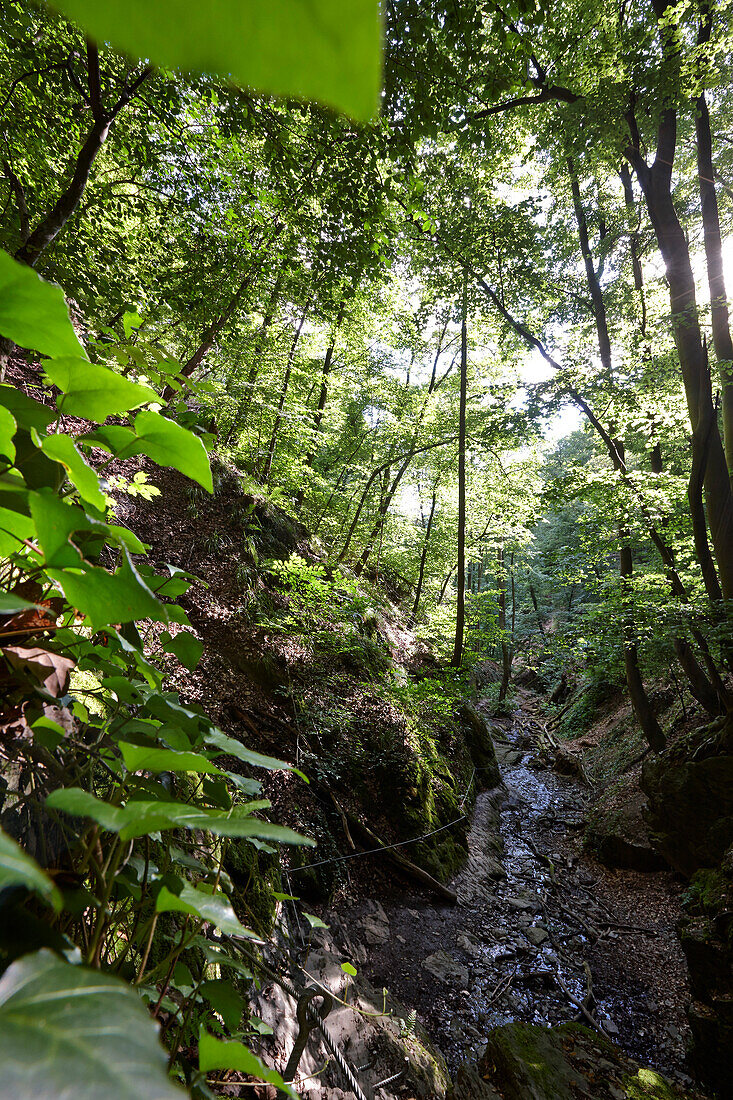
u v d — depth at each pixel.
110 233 4.90
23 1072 0.35
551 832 8.94
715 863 6.53
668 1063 4.48
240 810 0.78
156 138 4.71
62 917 0.89
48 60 3.87
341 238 4.72
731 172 8.55
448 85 4.04
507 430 8.02
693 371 6.71
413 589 15.70
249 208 5.07
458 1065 3.97
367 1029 3.61
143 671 0.98
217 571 6.18
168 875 0.79
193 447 0.82
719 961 4.98
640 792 8.41
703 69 5.75
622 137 6.43
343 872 5.29
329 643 6.73
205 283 4.80
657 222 6.90
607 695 14.36
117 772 1.02
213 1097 0.77
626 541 7.62
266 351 7.66
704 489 6.83
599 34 6.30
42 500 0.69
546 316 9.56
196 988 1.00
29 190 4.53
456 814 7.27
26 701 0.93
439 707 7.68
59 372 0.77
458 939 5.41
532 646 23.16
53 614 0.84
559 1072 3.87
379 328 10.99
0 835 0.46
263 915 3.33
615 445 8.27
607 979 5.37
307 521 11.08
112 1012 0.41
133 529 5.71
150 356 1.46
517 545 14.35
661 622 6.79
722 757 6.83
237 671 5.61
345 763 6.08
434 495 14.41
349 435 12.88
